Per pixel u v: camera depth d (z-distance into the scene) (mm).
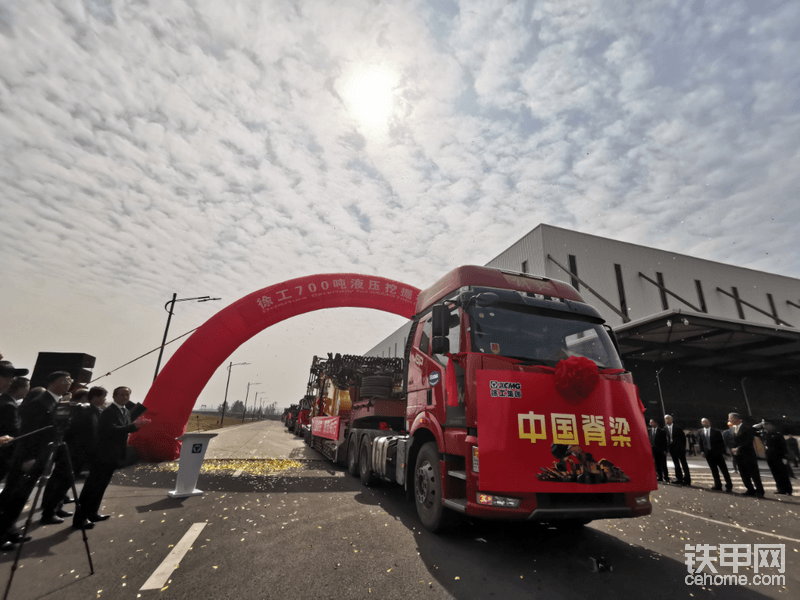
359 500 6832
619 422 4258
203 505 6172
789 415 24969
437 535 4863
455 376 4688
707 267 33469
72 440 5367
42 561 3793
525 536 4957
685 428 22312
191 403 12453
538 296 5223
